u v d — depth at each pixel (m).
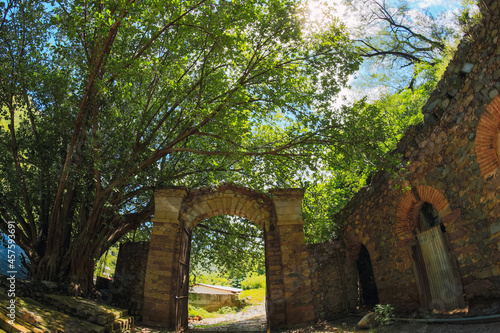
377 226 10.81
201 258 15.56
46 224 10.84
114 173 10.70
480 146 7.23
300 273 11.34
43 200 10.94
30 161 10.98
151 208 12.60
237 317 16.42
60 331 6.87
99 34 8.19
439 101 8.78
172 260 11.21
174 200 11.85
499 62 6.92
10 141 10.95
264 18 10.20
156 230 11.49
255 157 12.52
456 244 7.86
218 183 12.37
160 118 12.41
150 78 10.38
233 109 10.56
